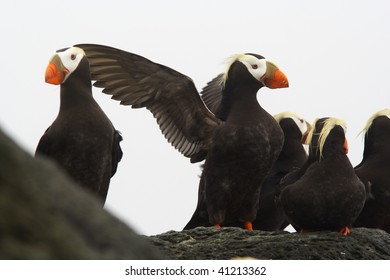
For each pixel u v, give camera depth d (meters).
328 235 12.36
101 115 14.12
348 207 12.80
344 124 13.09
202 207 15.35
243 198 14.99
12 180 4.37
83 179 14.01
